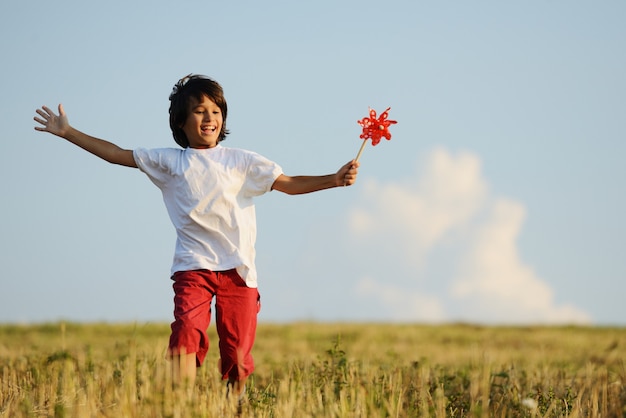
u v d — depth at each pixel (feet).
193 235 29.66
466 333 87.25
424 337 82.23
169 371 27.50
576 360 55.06
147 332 80.79
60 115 30.86
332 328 89.40
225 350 29.76
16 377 35.86
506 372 36.50
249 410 27.99
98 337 74.13
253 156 30.25
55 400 28.94
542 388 34.76
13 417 27.68
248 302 29.68
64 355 35.50
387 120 28.73
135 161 30.48
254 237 30.42
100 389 30.30
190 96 30.45
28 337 73.46
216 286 29.43
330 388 31.12
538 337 82.12
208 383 32.04
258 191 30.22
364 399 27.20
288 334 81.51
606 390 33.14
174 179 30.09
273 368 41.32
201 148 30.83
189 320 28.27
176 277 29.68
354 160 28.89
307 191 29.73
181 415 24.54
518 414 30.42
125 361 34.45
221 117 30.89
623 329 95.50
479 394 33.45
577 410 28.91
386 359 50.21
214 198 29.50
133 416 24.99
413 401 30.35
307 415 26.30
